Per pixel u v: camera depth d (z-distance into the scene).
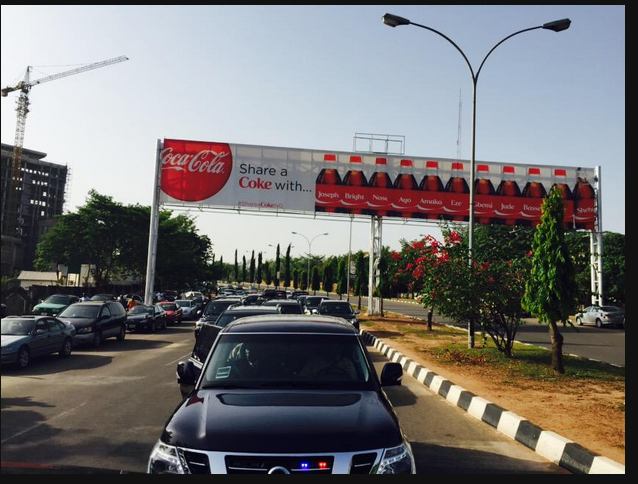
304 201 29.05
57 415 7.88
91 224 44.25
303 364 4.62
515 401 8.84
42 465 5.46
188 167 28.69
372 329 24.11
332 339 4.91
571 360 14.16
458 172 29.94
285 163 29.11
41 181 143.62
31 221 140.00
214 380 4.48
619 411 8.11
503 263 14.49
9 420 7.54
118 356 15.59
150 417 7.76
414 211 29.52
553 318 12.17
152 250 28.45
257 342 4.86
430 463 5.88
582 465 5.63
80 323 17.55
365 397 4.19
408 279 22.05
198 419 3.76
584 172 30.88
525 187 30.33
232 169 28.83
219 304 17.41
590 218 30.75
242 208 28.81
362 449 3.43
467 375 11.64
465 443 6.77
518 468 5.78
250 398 4.08
